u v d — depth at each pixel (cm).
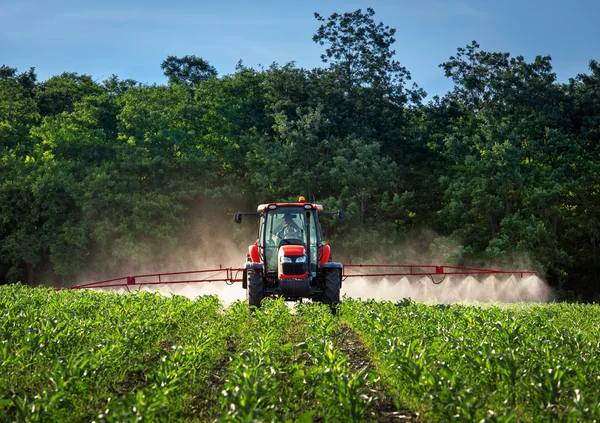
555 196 4772
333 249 5031
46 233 5028
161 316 1532
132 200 4944
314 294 2038
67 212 5125
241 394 799
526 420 820
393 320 1517
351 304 1902
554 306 2164
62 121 5381
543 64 5409
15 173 5172
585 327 1625
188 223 5300
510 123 5084
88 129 5456
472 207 4916
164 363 970
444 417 816
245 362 973
